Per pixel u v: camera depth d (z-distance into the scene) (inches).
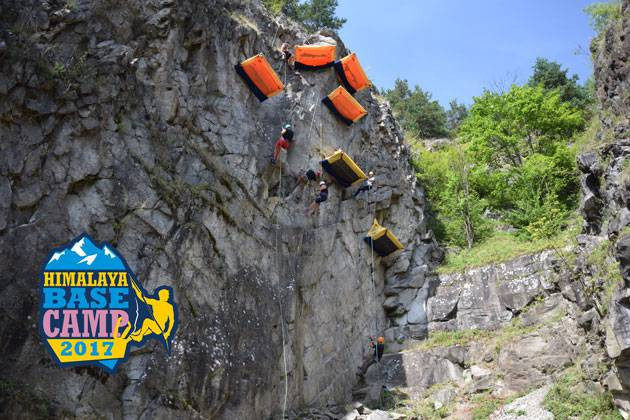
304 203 783.1
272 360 642.8
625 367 561.6
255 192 712.4
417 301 901.2
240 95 745.6
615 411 594.9
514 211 1048.2
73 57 584.4
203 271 598.2
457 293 885.8
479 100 1217.4
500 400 701.9
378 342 806.5
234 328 606.2
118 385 501.0
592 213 733.3
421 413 707.4
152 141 607.5
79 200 535.2
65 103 550.0
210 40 725.9
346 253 838.5
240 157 709.9
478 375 747.4
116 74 596.4
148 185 581.3
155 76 645.9
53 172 526.6
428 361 794.8
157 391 518.0
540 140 1171.9
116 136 577.0
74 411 467.2
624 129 711.1
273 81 743.1
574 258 732.0
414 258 970.7
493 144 1194.6
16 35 545.0
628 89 734.5
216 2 756.0
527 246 905.5
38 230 501.7
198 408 546.3
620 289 562.9
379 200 937.5
